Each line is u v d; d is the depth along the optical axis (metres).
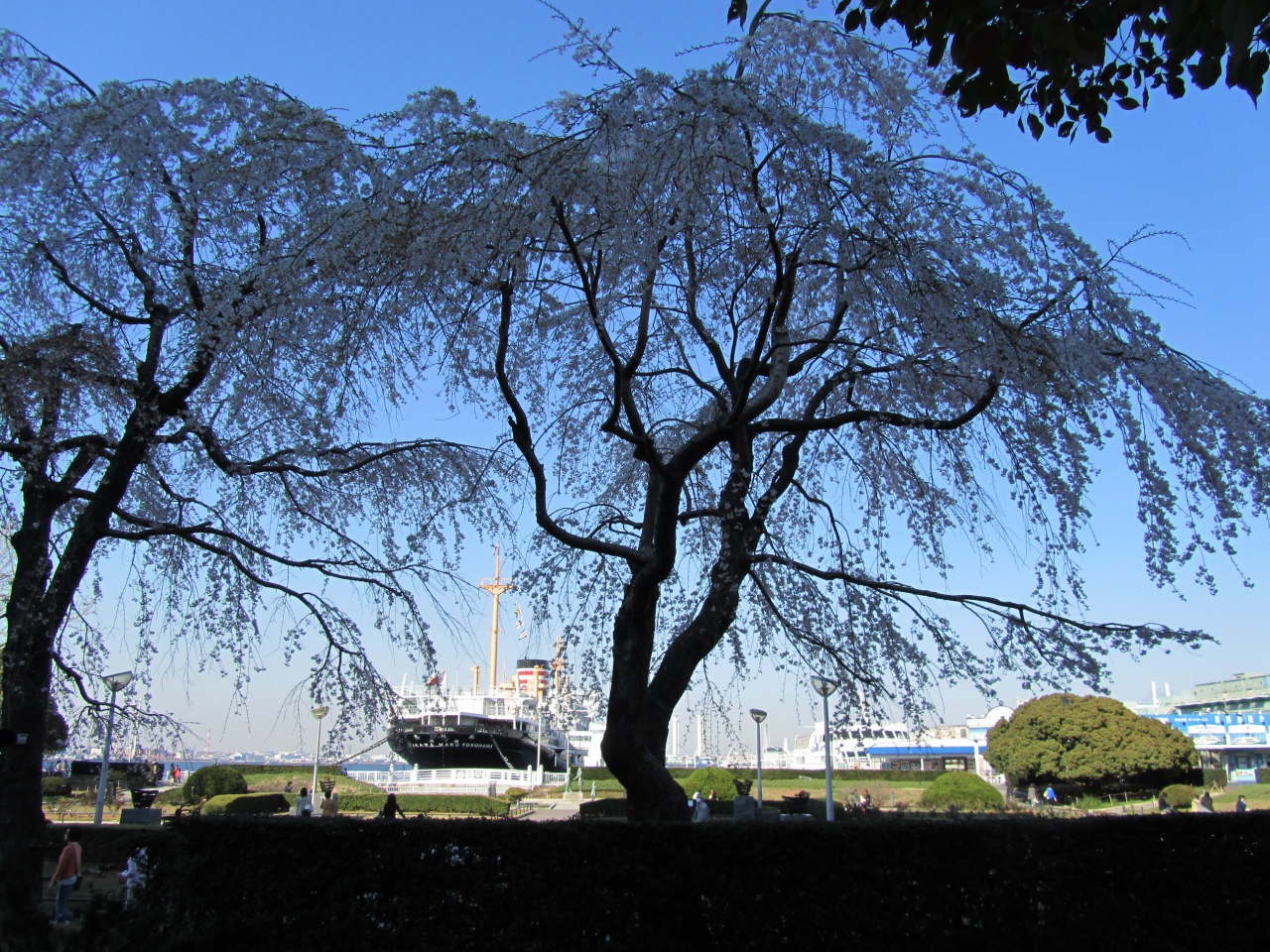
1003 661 7.29
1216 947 5.73
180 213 7.93
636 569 7.18
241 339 6.58
